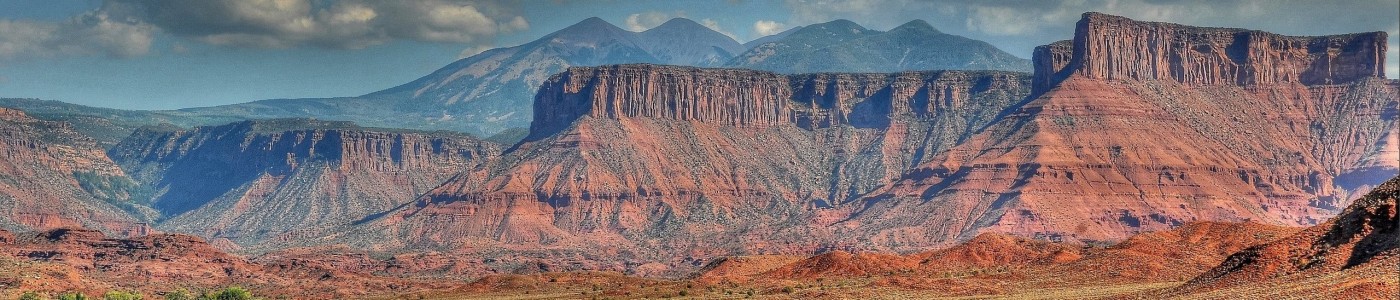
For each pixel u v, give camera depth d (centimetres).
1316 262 16412
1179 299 16988
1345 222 16775
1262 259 17188
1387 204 16325
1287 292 15525
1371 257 15862
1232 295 16212
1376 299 14488
